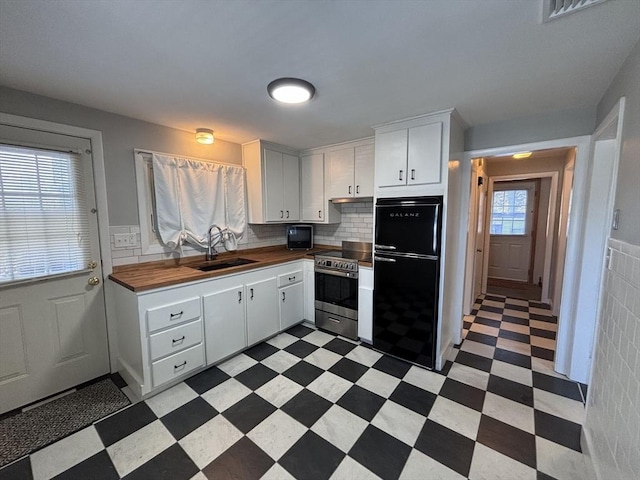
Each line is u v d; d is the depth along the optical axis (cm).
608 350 138
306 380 226
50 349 206
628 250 122
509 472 146
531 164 414
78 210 214
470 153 268
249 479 143
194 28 122
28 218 193
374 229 267
